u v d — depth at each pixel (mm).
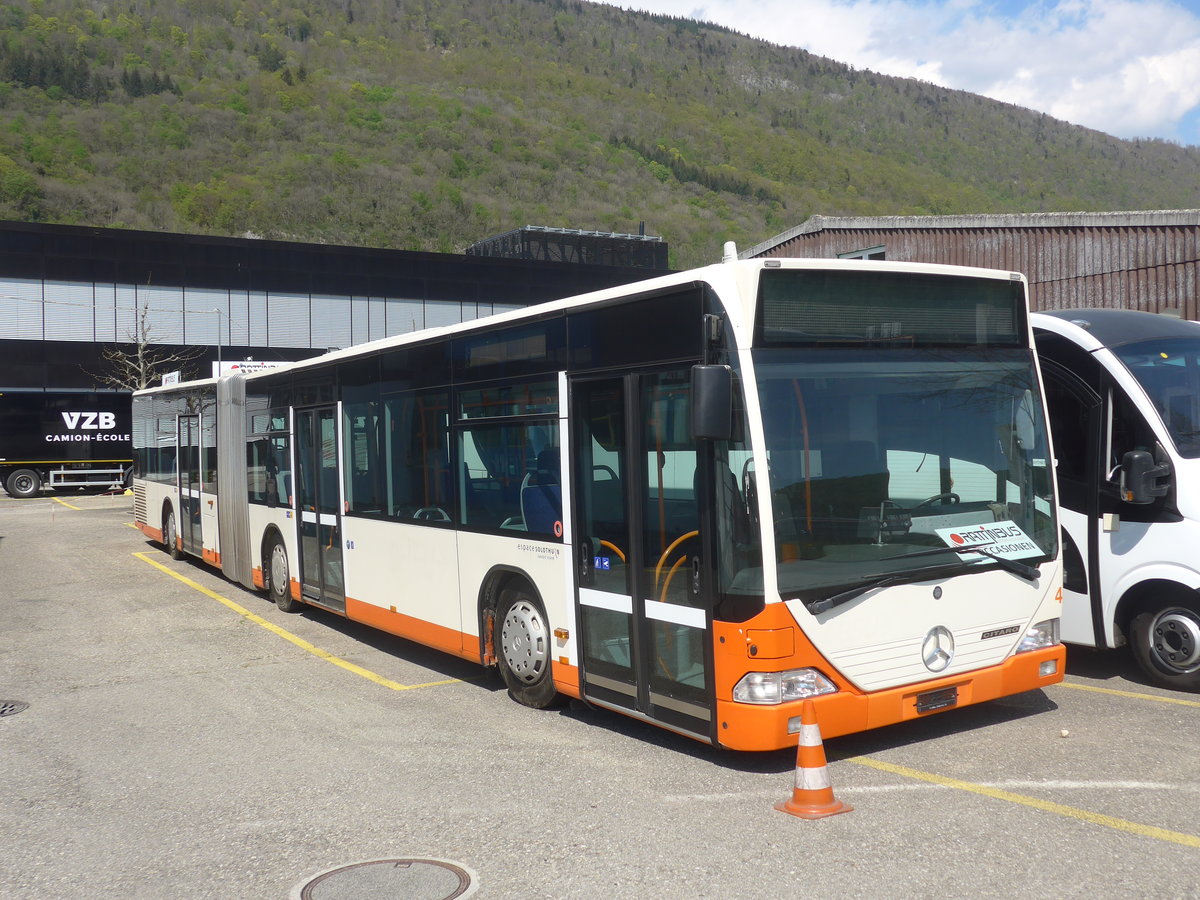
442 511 8469
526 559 7402
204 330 47594
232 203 105312
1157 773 5727
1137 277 18203
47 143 103438
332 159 123375
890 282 6102
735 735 5605
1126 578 7645
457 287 53000
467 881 4664
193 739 7191
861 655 5766
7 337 43781
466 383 8078
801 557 5613
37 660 10000
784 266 5742
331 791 5996
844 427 5848
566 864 4801
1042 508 6594
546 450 7137
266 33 185125
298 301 49438
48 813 5809
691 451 5891
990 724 6773
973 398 6363
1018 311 6629
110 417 36594
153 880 4840
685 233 135625
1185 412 7633
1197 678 7375
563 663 7074
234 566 13695
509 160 145625
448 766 6359
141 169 109500
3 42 129500
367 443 9734
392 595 9320
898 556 5930
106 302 45625
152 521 18625
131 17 168750
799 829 5102
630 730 6969
